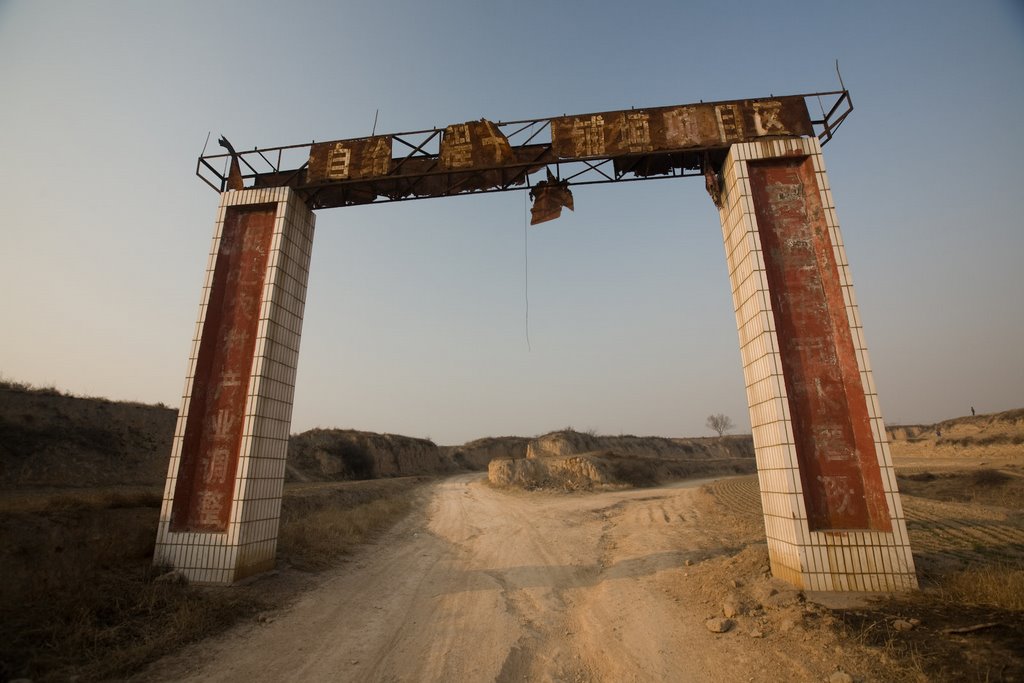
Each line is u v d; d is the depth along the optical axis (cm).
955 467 3478
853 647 573
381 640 714
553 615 866
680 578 991
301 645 679
